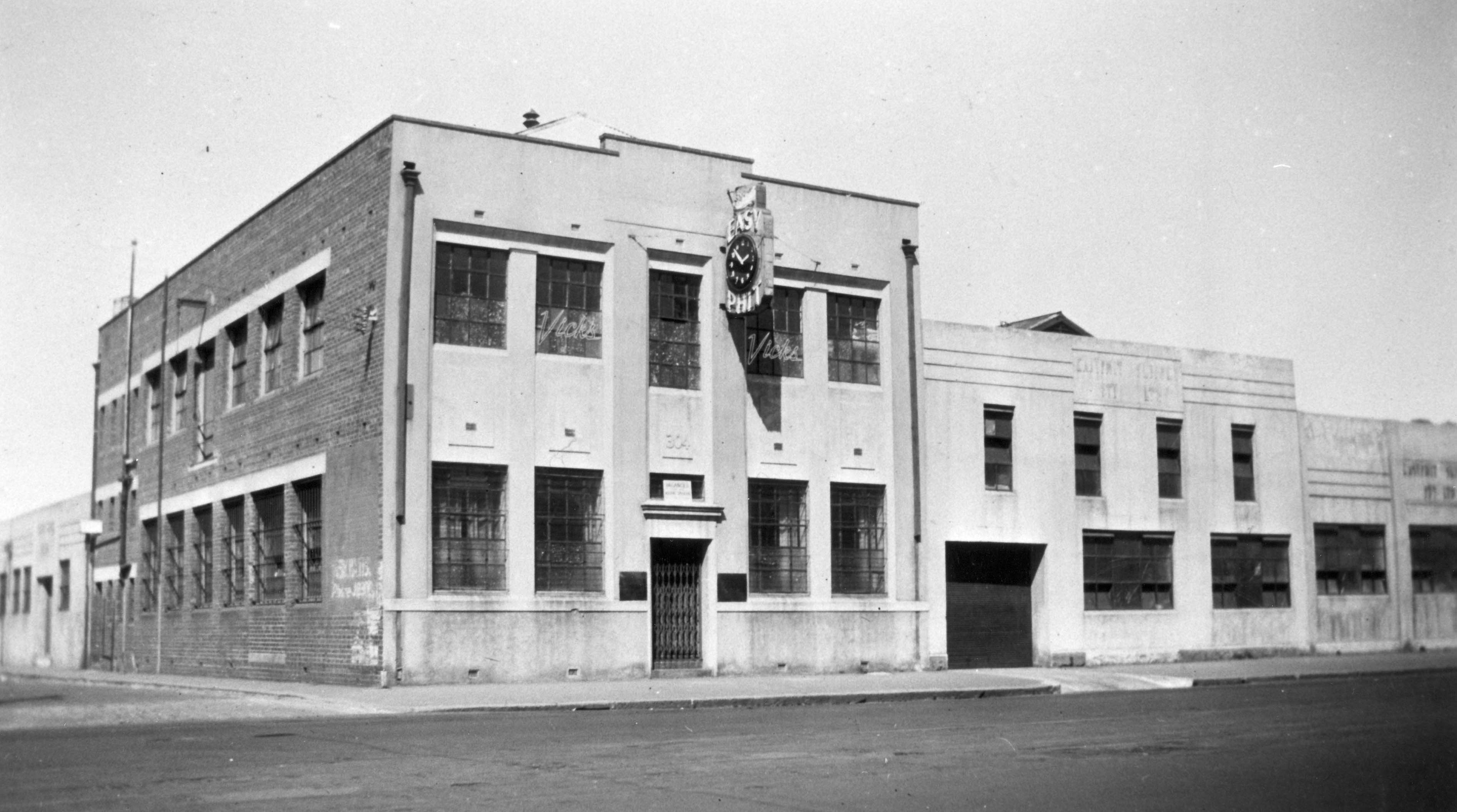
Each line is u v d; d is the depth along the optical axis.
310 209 26.95
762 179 27.67
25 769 11.11
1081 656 31.05
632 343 25.86
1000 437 30.75
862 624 27.84
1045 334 31.58
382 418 23.50
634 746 13.22
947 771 11.16
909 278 29.31
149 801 9.30
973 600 30.20
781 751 12.76
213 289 31.91
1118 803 9.44
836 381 28.42
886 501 28.67
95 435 40.22
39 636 43.44
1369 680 26.95
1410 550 34.09
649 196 26.33
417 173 23.98
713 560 26.27
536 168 25.19
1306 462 35.38
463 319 24.39
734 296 26.52
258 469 28.58
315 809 8.98
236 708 18.27
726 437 26.66
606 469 25.44
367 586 23.53
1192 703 19.64
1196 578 33.25
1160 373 33.41
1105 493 32.12
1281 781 10.58
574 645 24.59
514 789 9.99
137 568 36.03
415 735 14.37
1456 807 9.48
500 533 24.39
